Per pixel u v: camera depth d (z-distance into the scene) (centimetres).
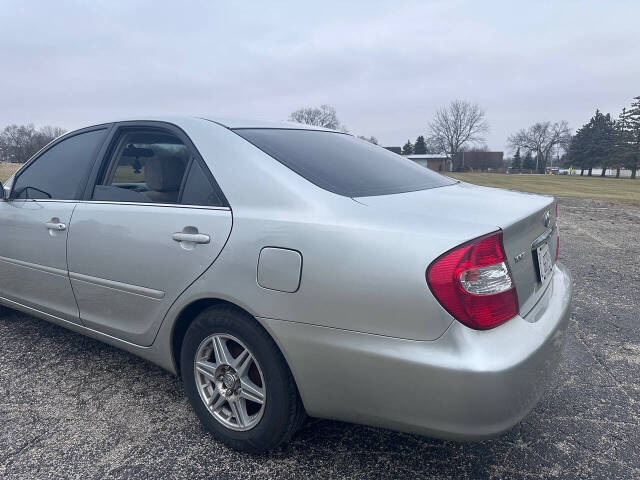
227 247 212
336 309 187
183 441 241
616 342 367
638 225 1007
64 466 222
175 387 294
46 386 293
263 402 216
